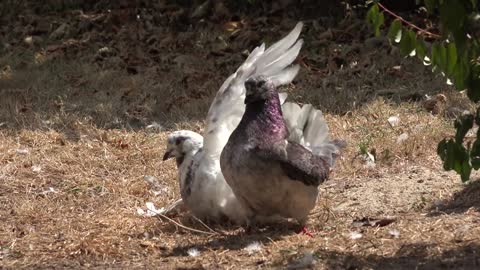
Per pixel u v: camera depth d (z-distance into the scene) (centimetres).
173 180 1308
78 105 1606
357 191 1227
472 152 927
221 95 1146
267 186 1012
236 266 968
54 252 1051
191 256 1012
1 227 1149
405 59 1702
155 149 1409
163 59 1825
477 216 1084
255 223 1088
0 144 1435
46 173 1336
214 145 1113
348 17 1908
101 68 1808
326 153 1070
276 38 1861
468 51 890
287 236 1055
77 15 2084
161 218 1159
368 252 978
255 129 1010
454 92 1555
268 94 1018
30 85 1722
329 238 1038
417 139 1377
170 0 2088
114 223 1145
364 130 1452
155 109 1595
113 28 1998
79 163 1374
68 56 1889
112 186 1282
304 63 1730
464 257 945
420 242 1000
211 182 1102
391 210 1148
